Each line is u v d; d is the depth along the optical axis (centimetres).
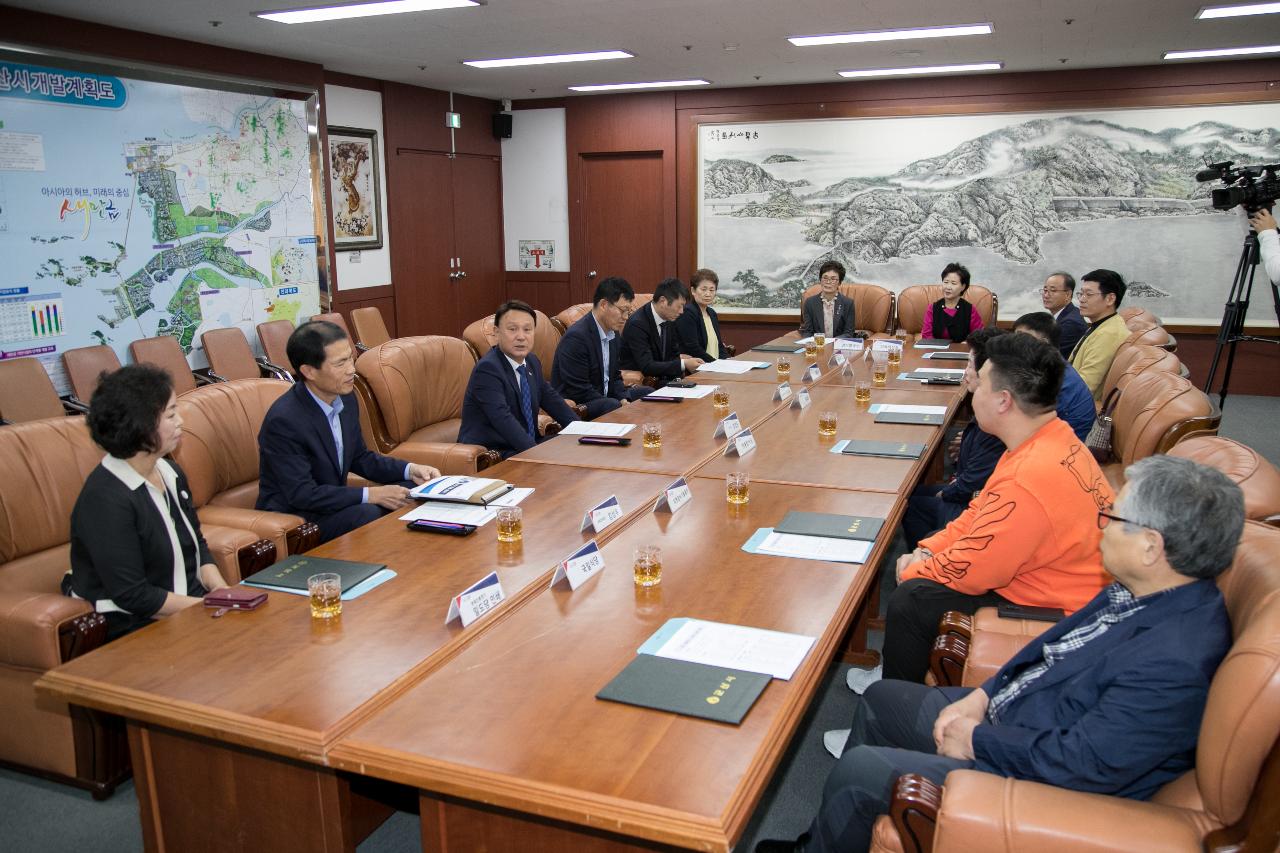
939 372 517
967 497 334
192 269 625
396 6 514
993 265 848
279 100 684
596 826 132
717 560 230
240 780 181
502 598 207
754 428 383
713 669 171
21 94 511
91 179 553
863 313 751
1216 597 150
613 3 515
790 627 190
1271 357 784
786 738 153
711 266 930
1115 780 148
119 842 233
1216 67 759
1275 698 126
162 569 245
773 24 579
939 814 143
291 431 312
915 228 862
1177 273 799
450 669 175
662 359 597
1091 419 363
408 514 270
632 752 145
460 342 478
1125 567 155
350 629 193
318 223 731
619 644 184
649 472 316
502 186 989
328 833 176
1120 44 666
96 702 168
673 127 913
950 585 240
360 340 745
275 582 218
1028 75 805
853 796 173
